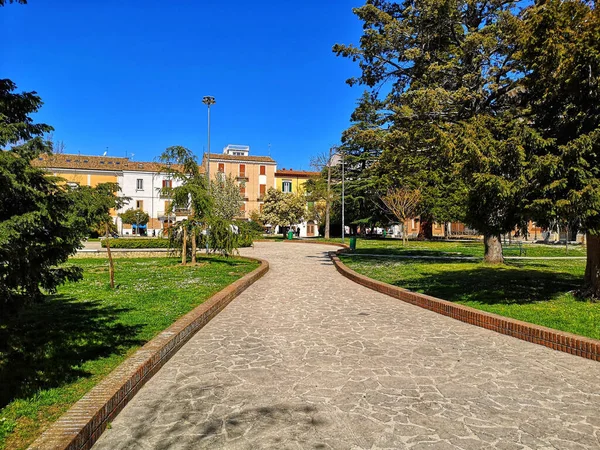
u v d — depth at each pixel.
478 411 4.11
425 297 9.53
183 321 6.95
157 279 12.95
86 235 6.07
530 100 8.24
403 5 17.03
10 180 3.58
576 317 7.29
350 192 47.28
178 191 17.45
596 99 6.91
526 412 4.08
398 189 33.59
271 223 51.00
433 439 3.56
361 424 3.84
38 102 4.45
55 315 7.68
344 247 31.41
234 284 11.50
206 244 18.58
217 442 3.52
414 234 60.41
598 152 6.66
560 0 7.30
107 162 61.59
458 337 6.94
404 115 14.91
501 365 5.49
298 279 14.88
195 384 4.84
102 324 7.01
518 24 9.48
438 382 4.88
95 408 3.66
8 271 3.82
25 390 4.27
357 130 17.83
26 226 3.73
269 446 3.45
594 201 6.18
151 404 4.29
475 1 14.45
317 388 4.71
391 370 5.30
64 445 3.05
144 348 5.43
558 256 20.83
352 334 7.16
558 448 3.42
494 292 10.17
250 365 5.52
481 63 14.16
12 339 5.96
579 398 4.42
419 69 16.39
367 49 16.44
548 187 6.67
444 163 14.10
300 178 69.88
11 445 3.23
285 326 7.77
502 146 7.38
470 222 9.91
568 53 6.77
